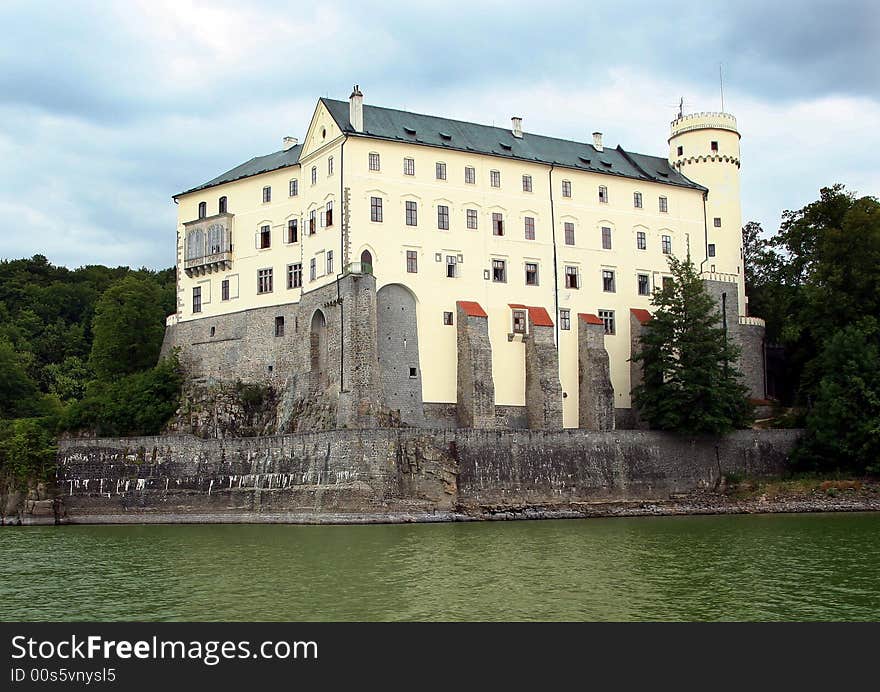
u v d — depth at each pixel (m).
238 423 92.69
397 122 91.44
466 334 87.75
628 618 38.00
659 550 55.78
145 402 95.31
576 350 95.56
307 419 87.12
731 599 41.38
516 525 71.06
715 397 84.50
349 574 47.62
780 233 112.06
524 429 82.88
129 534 70.38
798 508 80.62
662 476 84.44
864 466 86.19
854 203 102.06
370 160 87.19
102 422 93.19
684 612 38.94
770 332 110.06
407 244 87.88
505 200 93.75
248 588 44.41
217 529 72.50
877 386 85.38
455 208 90.88
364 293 83.44
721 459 86.94
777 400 104.56
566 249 96.56
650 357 89.62
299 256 94.00
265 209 97.62
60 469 82.44
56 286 146.50
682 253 104.44
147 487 81.25
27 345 133.50
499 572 47.88
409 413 85.75
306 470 75.62
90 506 81.62
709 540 60.47
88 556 56.72
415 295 87.56
